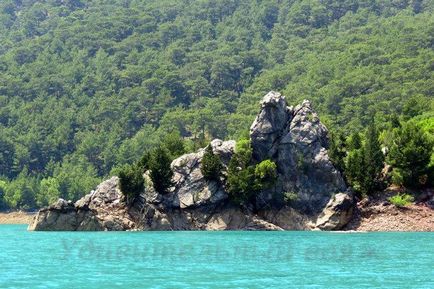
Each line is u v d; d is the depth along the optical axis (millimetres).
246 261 192875
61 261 192875
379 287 148000
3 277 160875
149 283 151625
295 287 147250
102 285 149250
